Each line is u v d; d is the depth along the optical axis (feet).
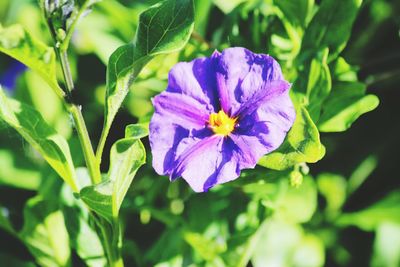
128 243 0.73
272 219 0.76
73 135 0.79
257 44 0.73
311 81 0.67
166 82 0.73
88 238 0.70
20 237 0.71
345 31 0.68
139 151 0.59
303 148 0.60
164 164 0.59
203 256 0.72
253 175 0.67
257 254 0.79
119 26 0.78
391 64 0.78
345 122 0.67
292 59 0.70
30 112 0.61
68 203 0.71
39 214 0.69
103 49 0.77
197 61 0.60
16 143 0.79
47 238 0.70
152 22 0.59
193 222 0.73
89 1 0.57
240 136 0.60
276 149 0.61
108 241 0.63
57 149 0.60
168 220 0.75
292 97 0.67
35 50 0.55
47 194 0.73
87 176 0.72
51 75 0.57
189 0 0.59
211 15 0.78
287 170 0.69
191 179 0.59
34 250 0.70
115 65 0.59
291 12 0.70
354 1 0.67
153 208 0.75
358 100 0.68
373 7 0.78
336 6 0.68
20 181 0.78
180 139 0.59
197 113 0.60
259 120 0.59
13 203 0.77
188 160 0.59
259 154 0.59
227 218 0.73
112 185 0.58
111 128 0.79
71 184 0.61
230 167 0.59
